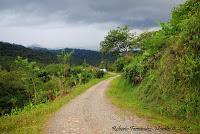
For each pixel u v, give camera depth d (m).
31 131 13.19
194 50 17.05
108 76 80.81
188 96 16.12
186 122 14.48
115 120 15.55
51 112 20.00
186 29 18.31
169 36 24.50
